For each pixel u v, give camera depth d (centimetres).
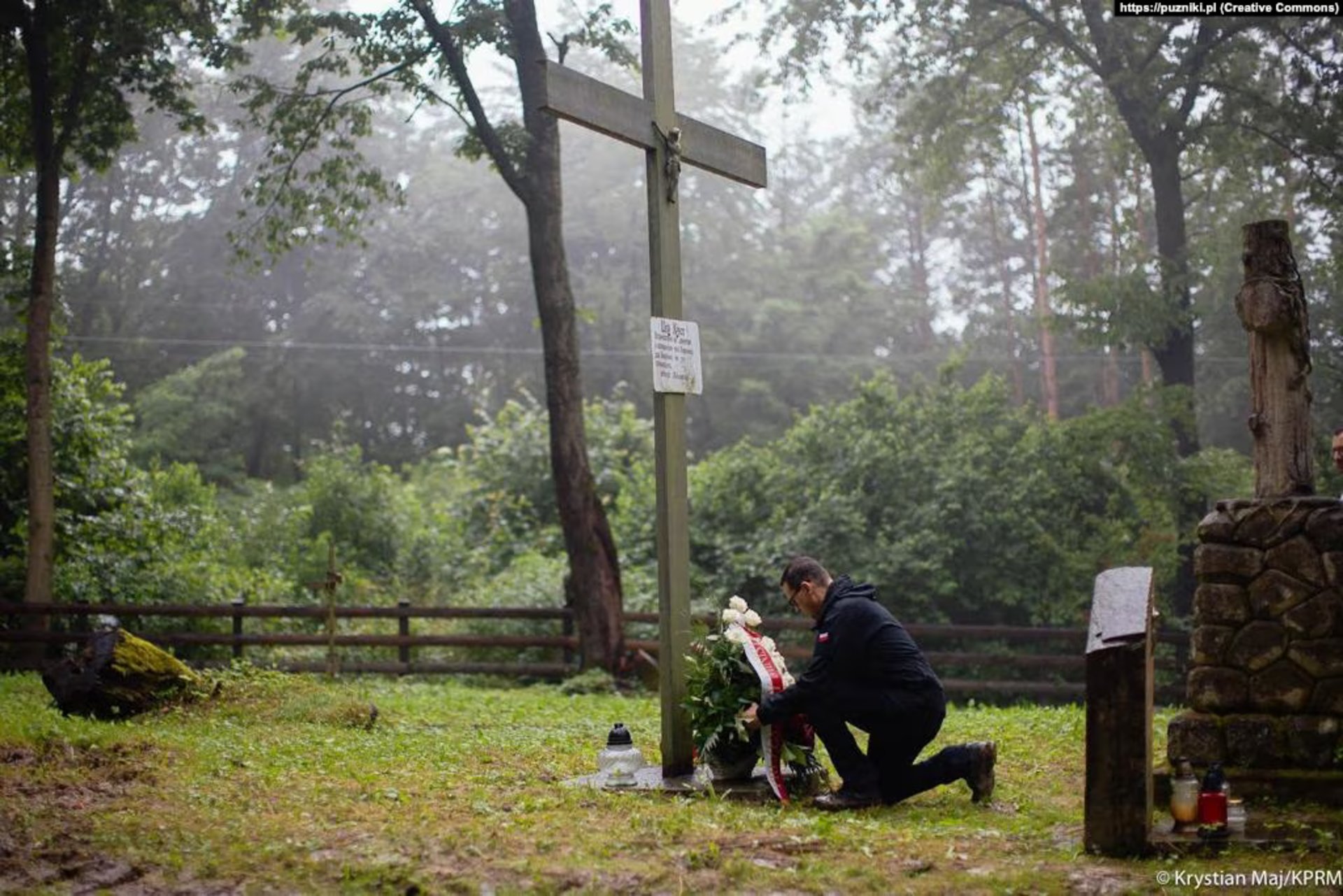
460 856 570
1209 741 666
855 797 714
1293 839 582
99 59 1820
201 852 583
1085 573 2030
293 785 750
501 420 2689
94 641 1089
